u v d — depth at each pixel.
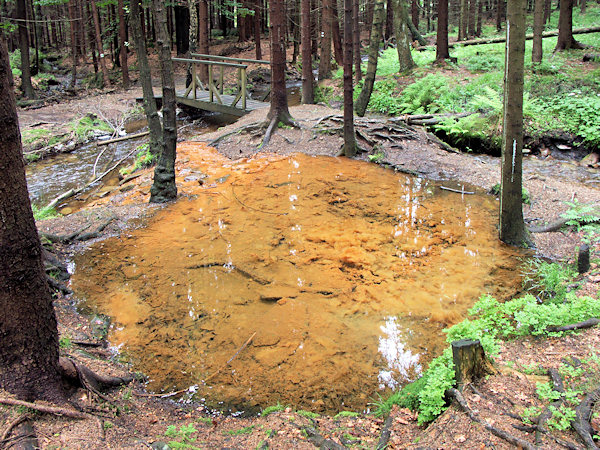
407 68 18.20
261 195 9.36
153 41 34.84
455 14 40.22
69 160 13.36
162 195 9.06
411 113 14.96
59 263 6.75
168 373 4.77
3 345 3.40
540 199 8.70
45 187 11.12
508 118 6.84
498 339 4.84
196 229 7.96
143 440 3.56
